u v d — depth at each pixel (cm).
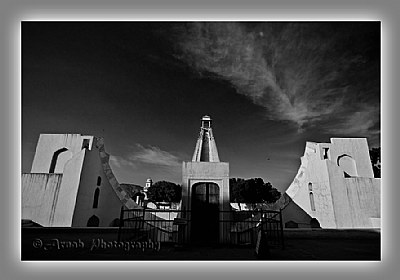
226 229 1119
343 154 1820
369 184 1570
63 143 1667
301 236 1026
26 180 1364
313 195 1641
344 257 686
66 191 1323
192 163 1221
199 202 1182
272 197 3388
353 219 1472
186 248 809
